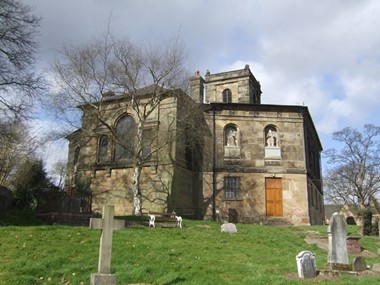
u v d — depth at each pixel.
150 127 31.42
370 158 53.03
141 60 28.25
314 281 11.47
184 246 15.64
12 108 20.98
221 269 12.45
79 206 23.89
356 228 30.39
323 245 19.47
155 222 22.97
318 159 47.84
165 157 30.48
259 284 10.90
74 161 35.56
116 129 32.84
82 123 29.27
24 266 11.53
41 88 22.61
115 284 9.88
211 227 22.86
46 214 21.61
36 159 29.80
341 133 54.53
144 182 30.69
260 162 34.22
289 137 35.03
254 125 35.03
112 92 28.41
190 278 11.18
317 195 42.59
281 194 33.72
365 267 13.44
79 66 27.56
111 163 32.34
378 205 56.91
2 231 15.42
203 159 33.78
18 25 21.06
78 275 11.11
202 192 33.19
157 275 11.40
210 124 34.72
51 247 13.71
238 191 33.50
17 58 21.16
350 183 53.72
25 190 25.58
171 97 30.17
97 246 14.38
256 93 47.25
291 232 23.27
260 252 16.08
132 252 13.73
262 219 32.78
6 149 30.14
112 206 10.51
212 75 45.31
